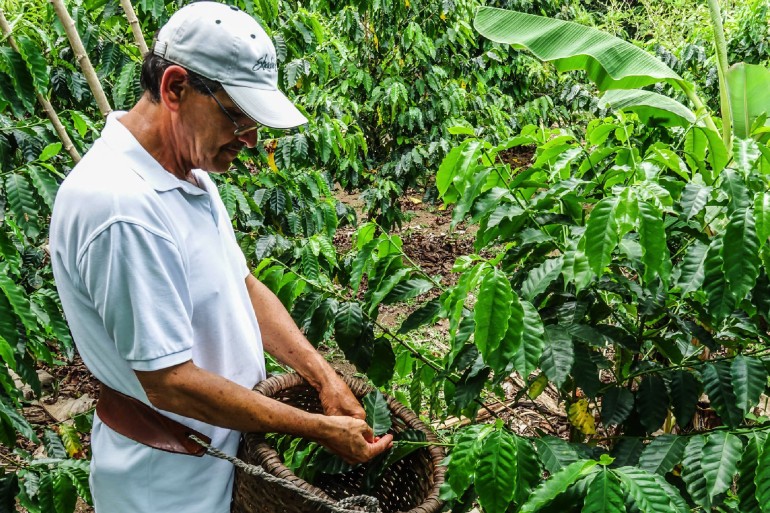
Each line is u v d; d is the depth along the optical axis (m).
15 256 2.23
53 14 3.03
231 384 1.44
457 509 1.69
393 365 2.04
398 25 5.88
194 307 1.51
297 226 3.48
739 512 1.52
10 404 2.38
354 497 1.36
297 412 1.50
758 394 1.55
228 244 1.67
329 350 4.69
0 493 2.22
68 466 2.26
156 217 1.38
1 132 2.73
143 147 1.45
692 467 1.48
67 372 4.46
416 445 1.63
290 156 3.47
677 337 1.88
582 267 1.57
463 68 6.68
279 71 3.65
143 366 1.37
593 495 1.29
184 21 1.39
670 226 1.79
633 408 1.86
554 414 2.70
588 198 2.01
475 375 1.80
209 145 1.46
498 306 1.50
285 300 2.17
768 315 1.58
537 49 2.85
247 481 1.51
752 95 2.71
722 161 2.29
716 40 2.69
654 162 2.02
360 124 6.07
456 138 6.25
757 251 1.43
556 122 8.38
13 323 2.06
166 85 1.40
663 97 2.80
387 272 2.03
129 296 1.34
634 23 10.80
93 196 1.34
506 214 1.81
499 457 1.39
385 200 5.86
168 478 1.53
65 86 3.28
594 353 1.77
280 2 3.72
